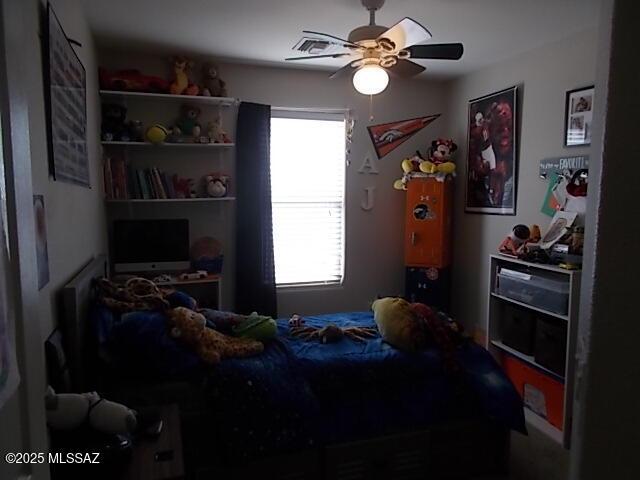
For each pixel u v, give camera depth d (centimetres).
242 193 376
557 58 304
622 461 47
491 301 319
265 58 354
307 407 201
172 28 289
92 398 140
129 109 351
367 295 429
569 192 287
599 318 49
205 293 370
